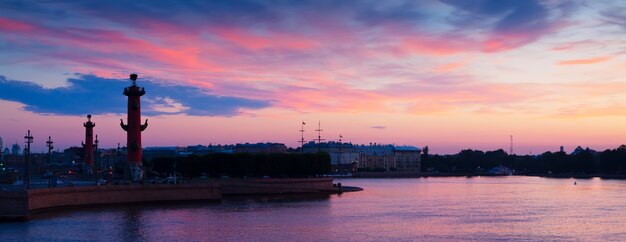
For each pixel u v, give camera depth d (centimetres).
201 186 15512
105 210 12925
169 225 10669
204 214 12444
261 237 9388
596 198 18012
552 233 9925
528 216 12456
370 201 16512
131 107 15738
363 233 9844
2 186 13975
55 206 12419
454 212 13288
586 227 10662
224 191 18388
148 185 14612
